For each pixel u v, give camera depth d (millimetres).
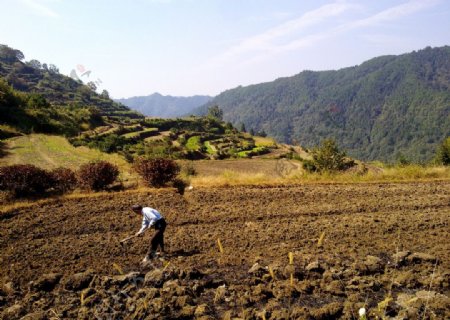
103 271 8086
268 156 71125
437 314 6316
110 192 14266
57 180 14570
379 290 7223
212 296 7062
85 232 10367
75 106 84438
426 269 8023
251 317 6238
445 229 10555
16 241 9789
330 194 14125
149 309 6359
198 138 85438
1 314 6469
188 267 7895
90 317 6277
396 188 15164
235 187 15188
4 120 51844
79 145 47062
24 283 7734
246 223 11070
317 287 7293
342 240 9781
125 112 138625
